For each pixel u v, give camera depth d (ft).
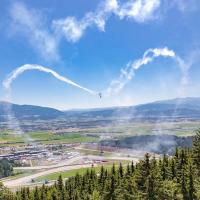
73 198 438.40
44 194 463.83
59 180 485.56
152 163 336.08
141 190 300.20
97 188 427.33
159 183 292.61
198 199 296.10
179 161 360.28
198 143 368.27
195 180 309.22
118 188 351.67
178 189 304.50
